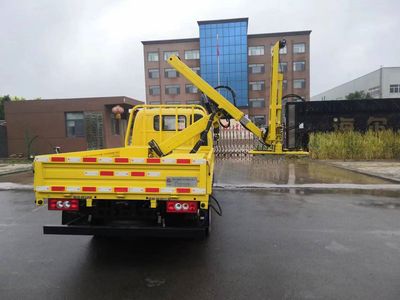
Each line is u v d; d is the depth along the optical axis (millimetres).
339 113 17219
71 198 4008
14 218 6434
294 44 58219
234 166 14531
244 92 59031
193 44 61812
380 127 17062
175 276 3832
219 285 3598
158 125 6758
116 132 22969
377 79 60062
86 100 20594
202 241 5000
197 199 3896
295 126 17250
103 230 4016
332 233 5363
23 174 13008
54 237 5266
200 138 5969
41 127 20672
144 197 3943
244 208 7098
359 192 8719
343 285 3574
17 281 3723
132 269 4031
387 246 4758
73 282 3695
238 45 58781
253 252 4551
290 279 3727
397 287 3527
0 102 42781
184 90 61844
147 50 62906
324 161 15633
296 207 7160
